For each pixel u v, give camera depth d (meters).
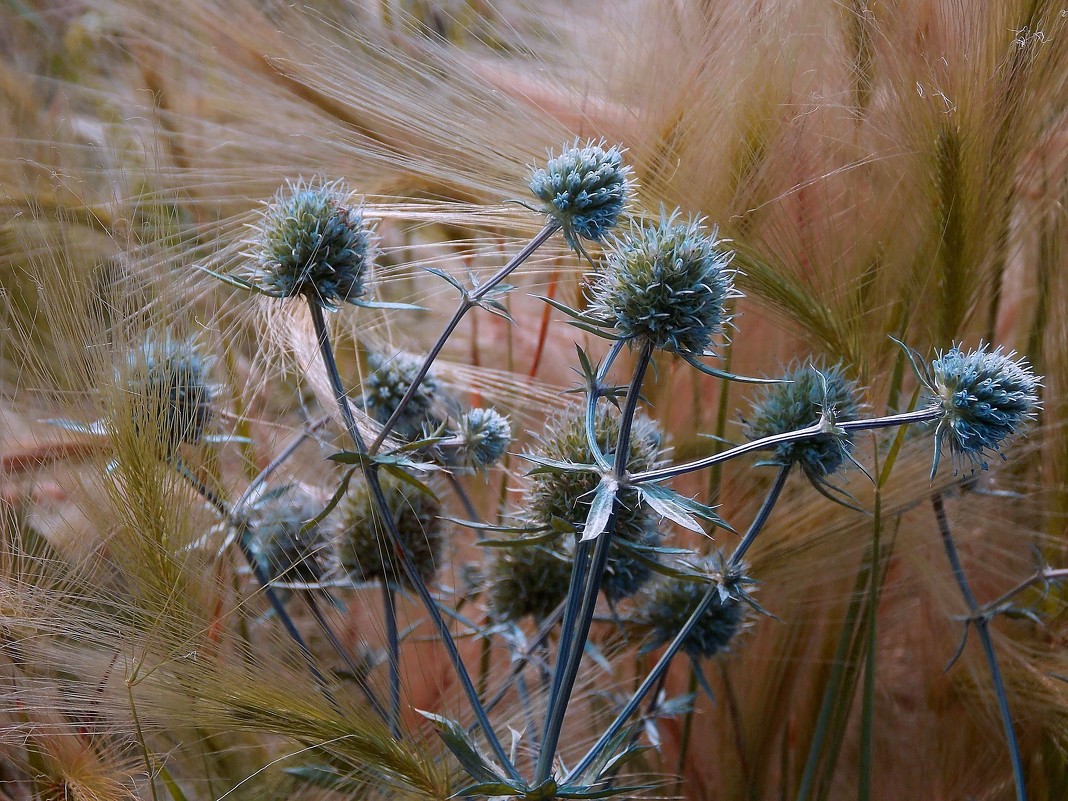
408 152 0.31
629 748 0.26
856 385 0.30
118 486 0.26
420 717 0.29
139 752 0.28
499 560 0.30
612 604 0.29
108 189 0.30
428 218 0.30
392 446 0.28
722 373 0.26
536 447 0.29
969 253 0.31
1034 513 0.32
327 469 0.31
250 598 0.27
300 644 0.27
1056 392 0.32
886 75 0.31
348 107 0.32
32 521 0.28
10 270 0.30
